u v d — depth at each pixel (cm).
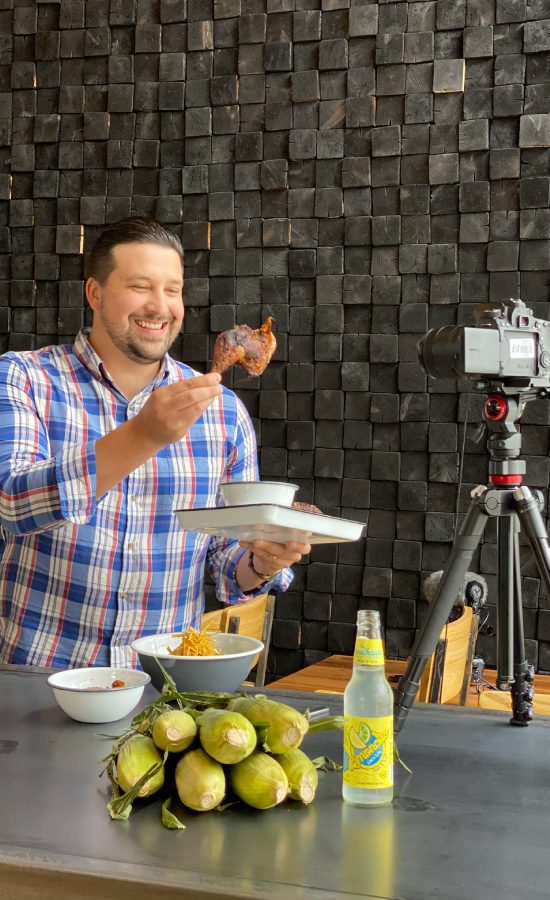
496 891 71
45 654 164
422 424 263
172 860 75
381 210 267
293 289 275
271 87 276
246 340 163
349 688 90
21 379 163
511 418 114
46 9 294
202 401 117
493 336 109
